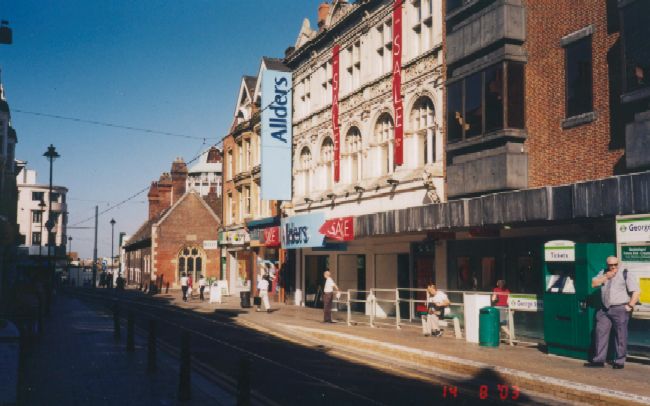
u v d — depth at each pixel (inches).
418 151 852.6
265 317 948.6
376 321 832.9
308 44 1161.4
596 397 349.1
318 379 435.2
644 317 451.8
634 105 536.4
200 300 1545.3
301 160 1230.9
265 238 1325.0
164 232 2079.2
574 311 480.1
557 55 623.2
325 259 1152.2
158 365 487.5
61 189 3934.5
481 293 600.4
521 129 655.1
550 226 617.3
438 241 786.8
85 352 554.9
